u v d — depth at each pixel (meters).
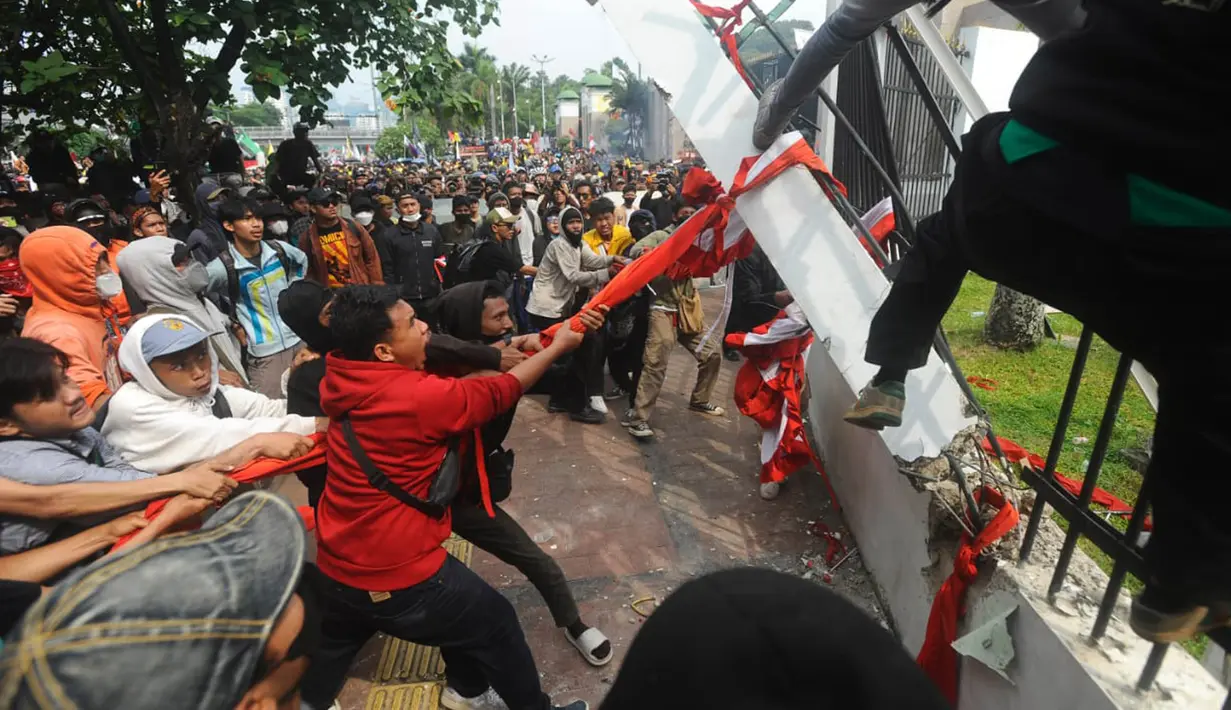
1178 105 0.85
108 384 3.27
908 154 6.98
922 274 1.50
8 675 0.73
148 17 7.85
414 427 2.09
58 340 2.97
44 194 7.80
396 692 2.79
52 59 6.34
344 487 2.17
